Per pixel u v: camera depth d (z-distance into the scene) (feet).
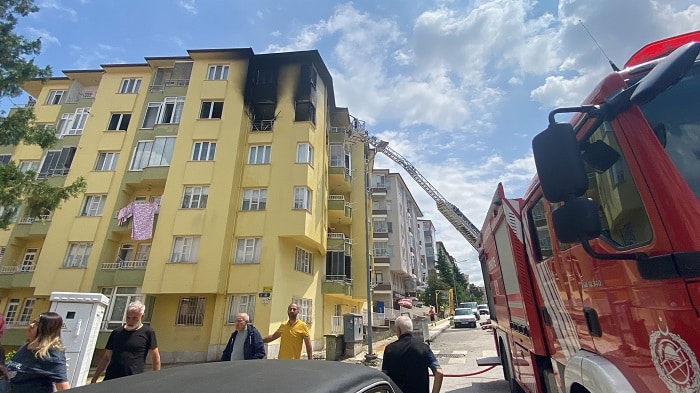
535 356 13.57
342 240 71.77
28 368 12.45
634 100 5.95
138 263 58.23
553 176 5.99
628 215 6.29
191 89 66.44
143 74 74.33
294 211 57.88
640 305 5.95
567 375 8.92
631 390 6.10
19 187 34.12
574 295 9.29
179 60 71.56
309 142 63.21
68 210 63.00
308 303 60.80
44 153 69.15
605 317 7.36
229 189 58.44
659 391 5.50
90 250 60.59
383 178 154.30
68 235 61.21
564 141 6.04
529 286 13.71
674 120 5.86
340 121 86.58
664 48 7.03
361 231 82.48
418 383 12.71
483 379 28.30
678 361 5.01
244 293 53.36
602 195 7.32
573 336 9.56
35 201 35.60
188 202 58.29
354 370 6.30
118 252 61.16
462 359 39.09
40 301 58.95
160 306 54.13
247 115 65.51
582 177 5.77
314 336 60.90
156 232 56.39
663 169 5.58
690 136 5.65
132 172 64.03
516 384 18.56
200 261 54.13
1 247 64.75
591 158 7.55
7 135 34.88
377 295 129.70
